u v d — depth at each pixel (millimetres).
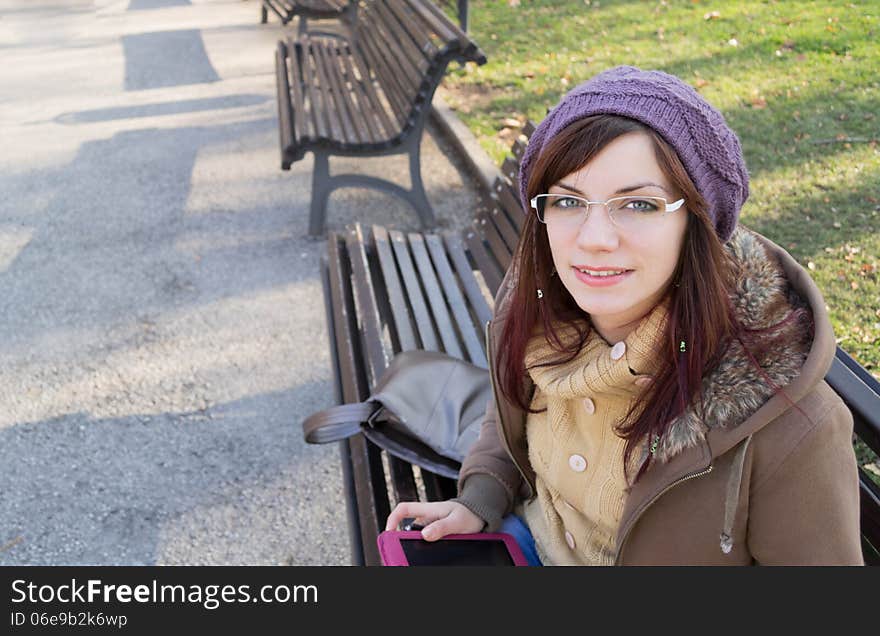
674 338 1408
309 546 2941
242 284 4434
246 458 3330
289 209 5145
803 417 1350
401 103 4715
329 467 3271
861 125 4918
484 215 3588
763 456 1375
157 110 6781
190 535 3004
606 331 1591
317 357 3879
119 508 3127
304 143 4551
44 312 4277
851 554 1386
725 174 1363
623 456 1570
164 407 3611
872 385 1764
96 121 6609
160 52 8242
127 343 4020
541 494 1860
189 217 5113
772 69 5797
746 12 6965
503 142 5527
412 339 2918
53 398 3684
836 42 6074
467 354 2867
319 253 4676
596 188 1366
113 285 4473
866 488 1731
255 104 6812
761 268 1432
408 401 2332
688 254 1401
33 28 9383
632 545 1577
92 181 5621
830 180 4422
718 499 1431
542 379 1635
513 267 1810
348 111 5062
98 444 3424
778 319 1394
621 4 7715
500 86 6336
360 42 6027
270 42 8391
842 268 3754
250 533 3004
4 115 6828
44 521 3080
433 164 5570
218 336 4039
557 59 6664
